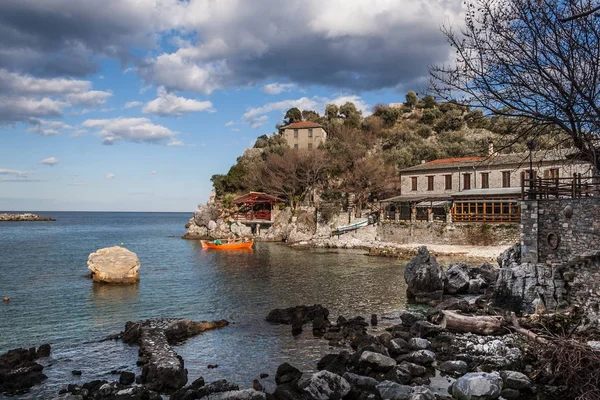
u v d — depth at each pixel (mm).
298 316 24641
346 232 71188
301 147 113500
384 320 24547
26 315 26625
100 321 25219
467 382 13820
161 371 15852
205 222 98312
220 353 19266
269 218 90000
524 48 10492
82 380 16500
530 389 13883
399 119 133000
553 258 23812
